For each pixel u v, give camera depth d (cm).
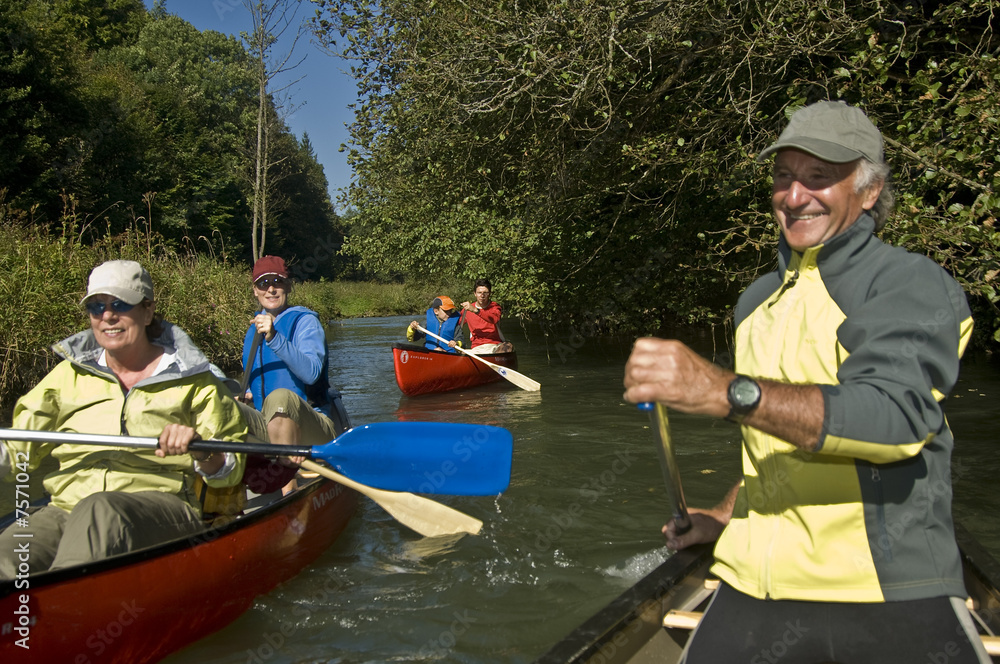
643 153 666
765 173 579
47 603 221
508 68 690
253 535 292
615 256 1017
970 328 141
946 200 494
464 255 1200
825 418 122
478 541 361
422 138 906
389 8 797
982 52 594
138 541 258
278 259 434
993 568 189
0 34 1788
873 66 532
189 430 258
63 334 708
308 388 445
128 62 3244
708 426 591
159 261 955
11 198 1677
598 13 623
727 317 853
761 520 155
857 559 141
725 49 635
